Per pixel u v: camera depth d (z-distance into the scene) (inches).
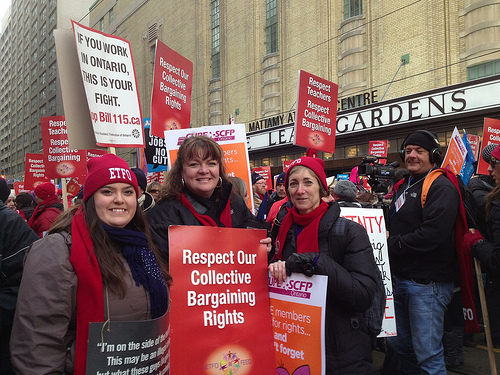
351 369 77.4
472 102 526.9
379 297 83.7
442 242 108.7
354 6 716.0
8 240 80.4
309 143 162.9
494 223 103.3
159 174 237.0
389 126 629.0
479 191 163.5
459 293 127.7
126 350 55.7
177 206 86.1
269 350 79.3
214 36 1071.6
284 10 854.5
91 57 113.3
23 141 3065.9
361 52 698.2
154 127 157.1
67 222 63.0
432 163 120.5
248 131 940.6
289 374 79.4
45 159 243.9
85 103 114.1
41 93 2640.3
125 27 1487.5
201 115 1103.6
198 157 85.9
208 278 77.7
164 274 69.8
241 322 78.3
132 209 65.3
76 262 57.1
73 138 111.5
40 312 54.4
